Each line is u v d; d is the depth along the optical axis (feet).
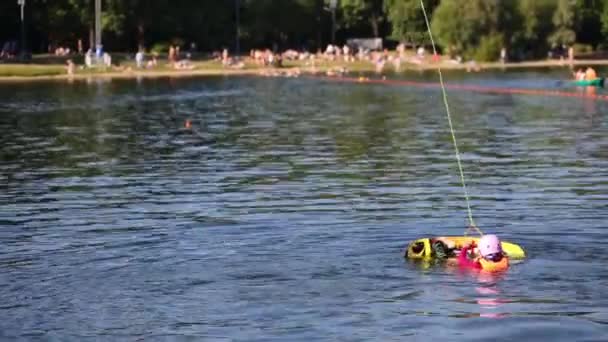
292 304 97.45
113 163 203.00
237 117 310.45
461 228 132.36
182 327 91.76
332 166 194.08
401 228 132.46
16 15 647.15
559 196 155.53
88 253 119.85
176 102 376.27
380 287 102.47
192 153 218.38
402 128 268.41
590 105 342.64
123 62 620.08
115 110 340.59
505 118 296.10
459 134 250.37
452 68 640.58
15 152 223.30
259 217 141.18
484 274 106.22
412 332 89.51
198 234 130.11
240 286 103.71
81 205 154.10
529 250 117.29
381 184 170.30
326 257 115.24
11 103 371.97
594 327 89.92
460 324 91.25
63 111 336.90
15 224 139.33
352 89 447.83
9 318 94.58
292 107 348.59
